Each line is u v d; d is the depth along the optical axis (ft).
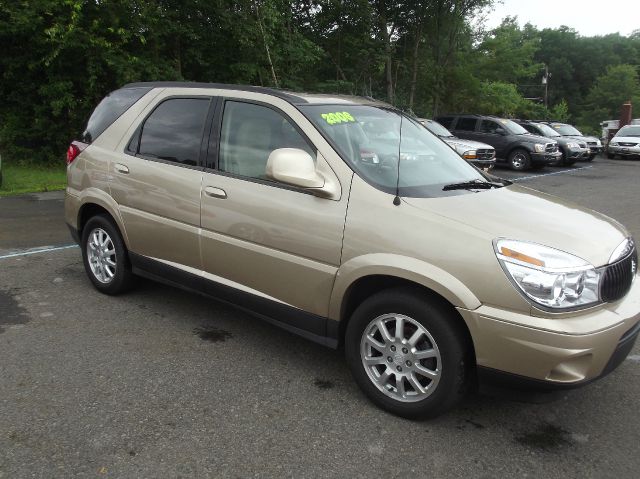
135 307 15.01
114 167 14.52
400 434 9.55
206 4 45.32
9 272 17.72
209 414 9.95
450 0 76.18
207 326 13.93
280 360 12.21
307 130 11.08
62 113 43.37
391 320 9.95
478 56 93.25
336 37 69.10
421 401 9.68
